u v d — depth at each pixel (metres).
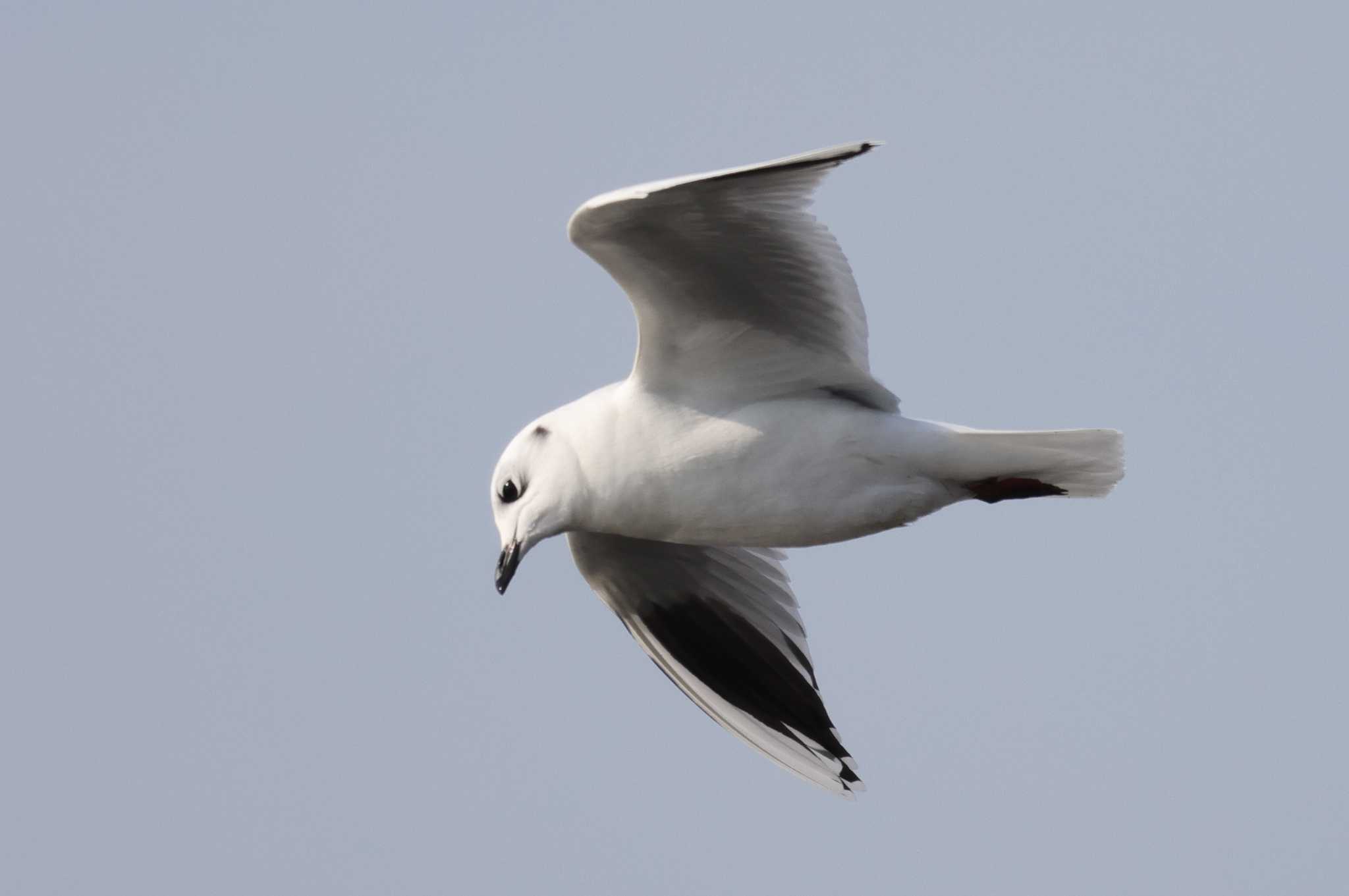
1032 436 12.73
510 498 13.27
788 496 12.86
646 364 12.76
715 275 12.19
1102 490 13.04
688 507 12.97
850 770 15.14
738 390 12.82
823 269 12.22
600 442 12.95
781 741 15.27
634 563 14.97
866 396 12.95
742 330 12.58
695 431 12.82
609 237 11.77
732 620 15.39
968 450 12.84
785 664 15.25
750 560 15.14
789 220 11.85
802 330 12.62
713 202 11.48
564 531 13.55
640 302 12.36
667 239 11.83
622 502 13.03
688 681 15.48
